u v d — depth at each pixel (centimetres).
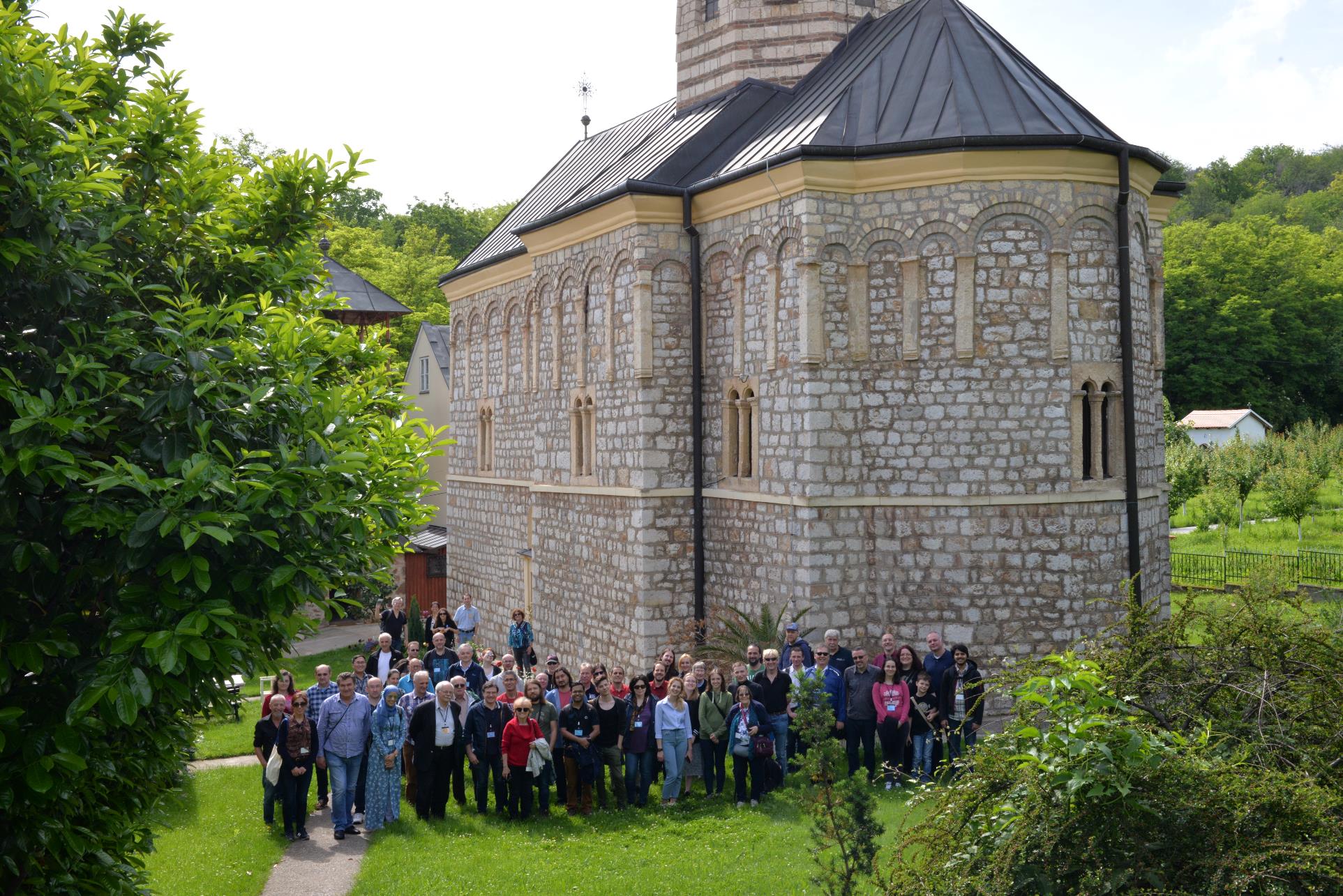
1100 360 1811
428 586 3803
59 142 706
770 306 1912
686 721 1472
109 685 662
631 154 2597
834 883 824
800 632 1819
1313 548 3847
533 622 2684
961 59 1914
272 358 811
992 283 1778
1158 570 2005
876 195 1820
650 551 2141
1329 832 577
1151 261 2145
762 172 1883
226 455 720
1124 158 1802
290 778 1374
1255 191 12431
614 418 2255
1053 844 599
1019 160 1755
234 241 932
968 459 1786
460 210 9175
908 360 1805
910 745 1504
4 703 716
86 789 756
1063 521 1784
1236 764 615
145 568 721
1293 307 7550
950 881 637
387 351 1006
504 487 3020
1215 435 6956
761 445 1956
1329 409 7731
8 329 739
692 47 2547
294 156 958
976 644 1781
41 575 735
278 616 770
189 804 1525
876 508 1825
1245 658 716
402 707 1470
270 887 1227
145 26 878
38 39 786
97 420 736
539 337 2695
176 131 859
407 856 1302
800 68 2381
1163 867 583
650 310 2133
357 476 834
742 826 1364
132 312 750
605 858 1278
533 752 1422
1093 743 598
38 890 737
